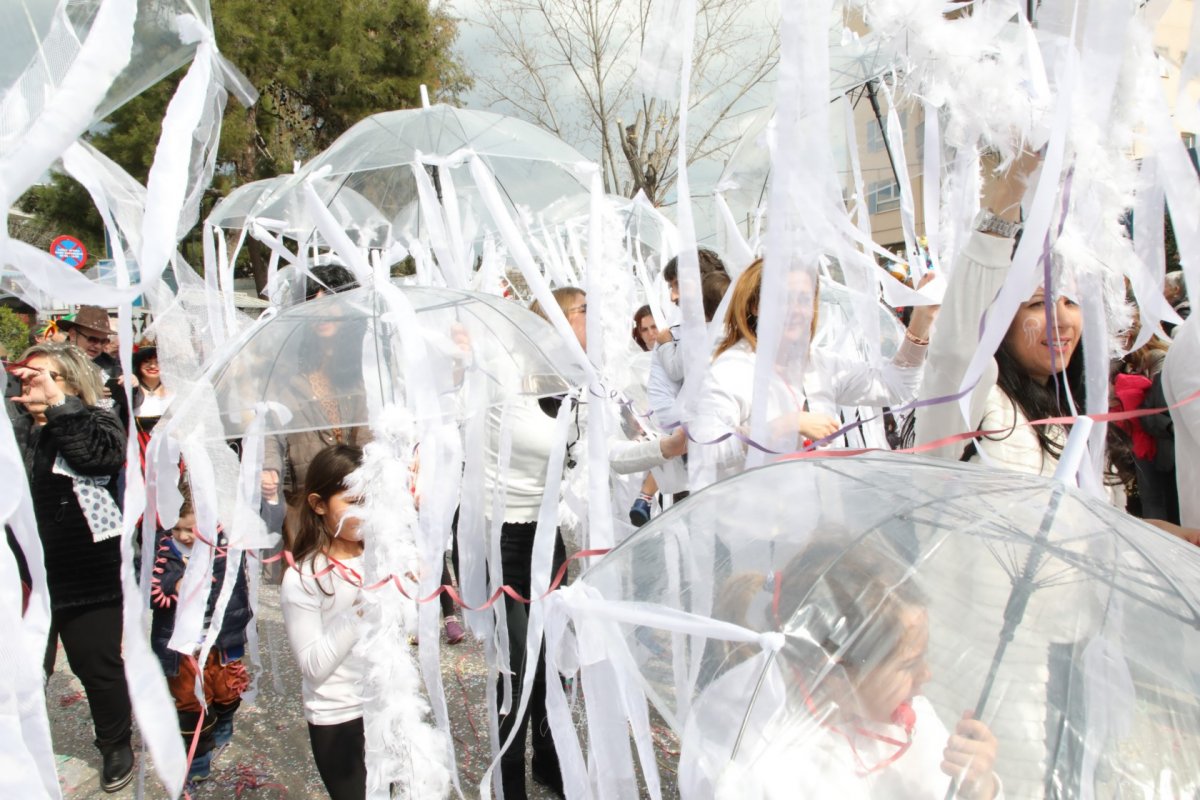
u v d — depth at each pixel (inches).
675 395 117.3
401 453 76.2
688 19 59.9
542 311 117.6
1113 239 57.3
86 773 114.8
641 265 208.2
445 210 135.8
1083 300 62.9
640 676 41.4
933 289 75.9
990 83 55.2
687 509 47.1
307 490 84.0
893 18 56.2
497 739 97.7
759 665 37.6
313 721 82.7
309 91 602.5
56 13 43.2
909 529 40.5
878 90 94.1
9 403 120.0
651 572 44.4
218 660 112.2
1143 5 54.9
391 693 73.0
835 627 37.9
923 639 36.7
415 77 618.2
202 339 106.1
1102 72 51.5
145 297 94.3
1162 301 62.0
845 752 35.4
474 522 97.3
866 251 87.6
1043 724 34.3
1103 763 33.3
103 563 106.0
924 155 83.3
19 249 47.4
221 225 166.6
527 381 85.7
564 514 107.1
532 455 105.3
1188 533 71.5
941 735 35.0
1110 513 42.0
